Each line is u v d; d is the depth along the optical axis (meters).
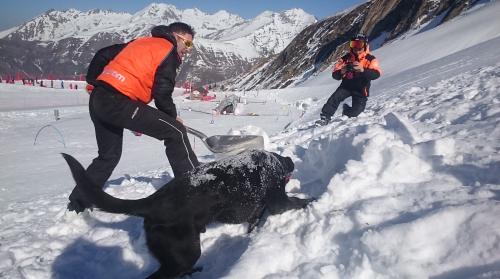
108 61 4.65
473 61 12.69
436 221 2.72
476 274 2.37
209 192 3.41
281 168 3.96
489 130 4.36
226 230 3.88
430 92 8.41
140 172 7.14
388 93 11.61
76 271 3.54
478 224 2.61
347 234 3.13
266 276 2.96
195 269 3.40
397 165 3.62
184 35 4.52
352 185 3.59
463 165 3.58
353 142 4.21
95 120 4.55
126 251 3.68
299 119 13.50
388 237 2.78
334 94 8.34
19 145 10.44
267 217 3.83
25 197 5.90
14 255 3.79
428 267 2.55
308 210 3.62
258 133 6.47
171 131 4.53
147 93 4.46
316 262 3.01
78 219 4.46
